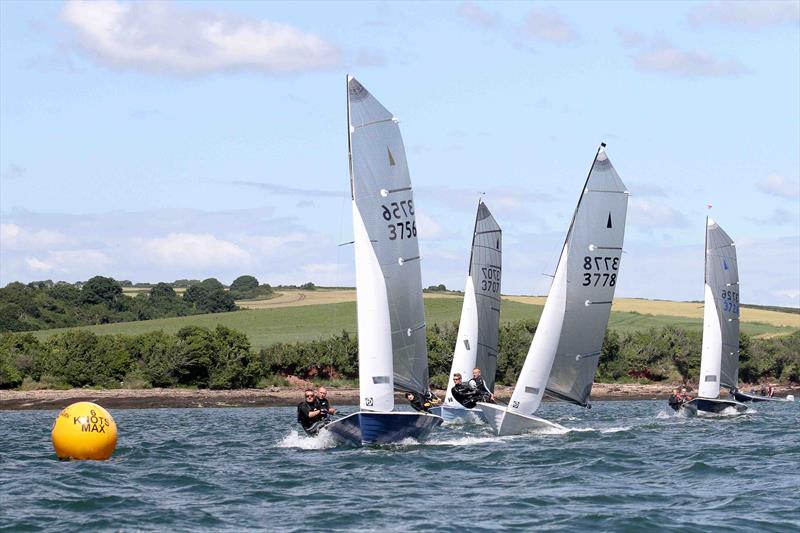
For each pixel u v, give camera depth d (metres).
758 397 170.75
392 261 69.62
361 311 67.38
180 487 53.62
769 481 56.03
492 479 56.25
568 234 79.00
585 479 56.47
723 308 113.75
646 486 54.25
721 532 42.81
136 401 171.00
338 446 71.12
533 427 79.00
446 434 79.31
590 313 79.88
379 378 67.38
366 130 68.56
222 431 95.69
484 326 101.06
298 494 51.31
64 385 184.12
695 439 79.00
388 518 45.31
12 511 46.69
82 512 46.62
